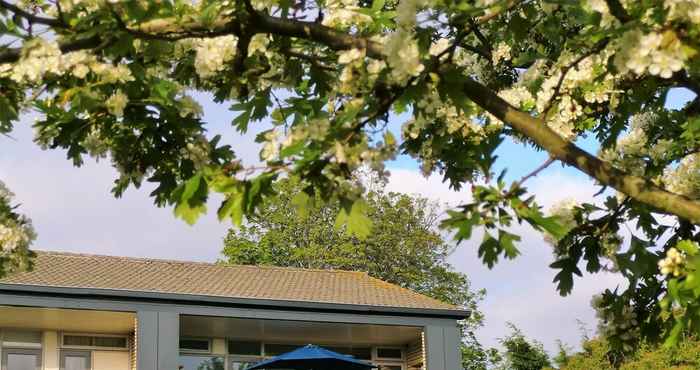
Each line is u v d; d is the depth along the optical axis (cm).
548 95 596
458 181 579
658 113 661
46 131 598
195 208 484
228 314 2695
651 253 583
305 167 477
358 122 482
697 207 477
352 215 484
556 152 493
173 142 612
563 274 596
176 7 550
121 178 619
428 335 2852
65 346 2798
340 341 3083
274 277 3138
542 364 3128
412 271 4841
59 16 544
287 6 556
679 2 427
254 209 485
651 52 430
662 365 2506
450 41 518
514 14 614
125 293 2577
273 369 2883
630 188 485
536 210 456
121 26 532
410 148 574
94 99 571
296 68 611
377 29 548
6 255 618
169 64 598
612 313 593
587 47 546
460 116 557
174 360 2603
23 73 517
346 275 3288
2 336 2750
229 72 592
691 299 481
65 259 2981
